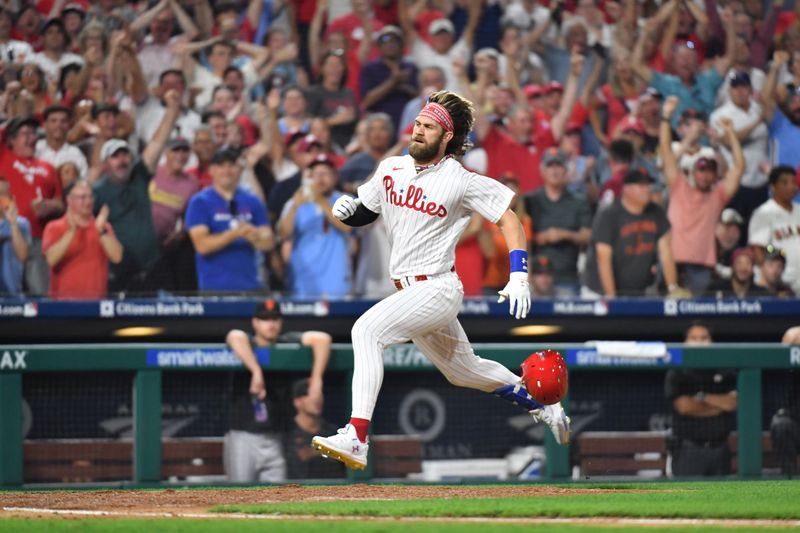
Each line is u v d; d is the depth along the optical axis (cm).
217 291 3831
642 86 4297
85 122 3769
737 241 4278
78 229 3728
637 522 1523
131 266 3784
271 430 3172
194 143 3847
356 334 1784
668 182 4222
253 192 3884
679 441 3422
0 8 3725
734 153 4312
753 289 4275
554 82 4225
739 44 4428
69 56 3788
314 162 3909
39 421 3303
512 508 1669
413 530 1383
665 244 4188
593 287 4128
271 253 3894
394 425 3581
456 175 1800
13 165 3678
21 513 1734
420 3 4122
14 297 3669
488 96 4141
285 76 3997
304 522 1502
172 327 3778
